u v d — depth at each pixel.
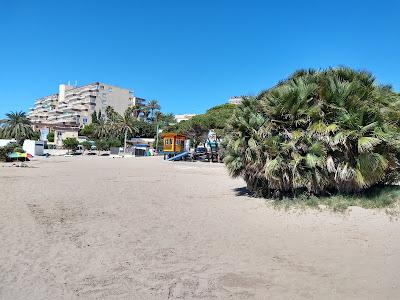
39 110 182.00
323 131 9.62
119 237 7.29
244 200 11.34
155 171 25.89
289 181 10.24
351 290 4.72
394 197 9.41
